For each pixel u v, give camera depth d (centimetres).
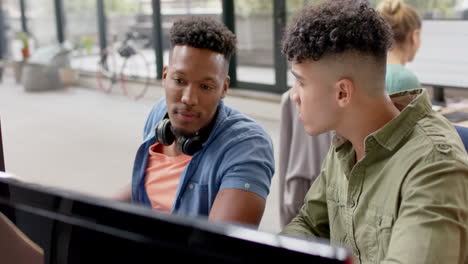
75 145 502
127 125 581
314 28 100
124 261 53
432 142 99
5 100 741
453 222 93
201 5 674
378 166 105
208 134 136
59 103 712
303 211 132
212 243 48
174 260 50
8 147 496
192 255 49
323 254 44
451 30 285
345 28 99
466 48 281
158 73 743
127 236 53
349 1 104
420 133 102
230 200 125
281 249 45
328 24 99
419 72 304
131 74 779
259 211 126
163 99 161
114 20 812
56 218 57
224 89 137
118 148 491
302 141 225
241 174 128
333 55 100
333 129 107
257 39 621
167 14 718
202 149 135
